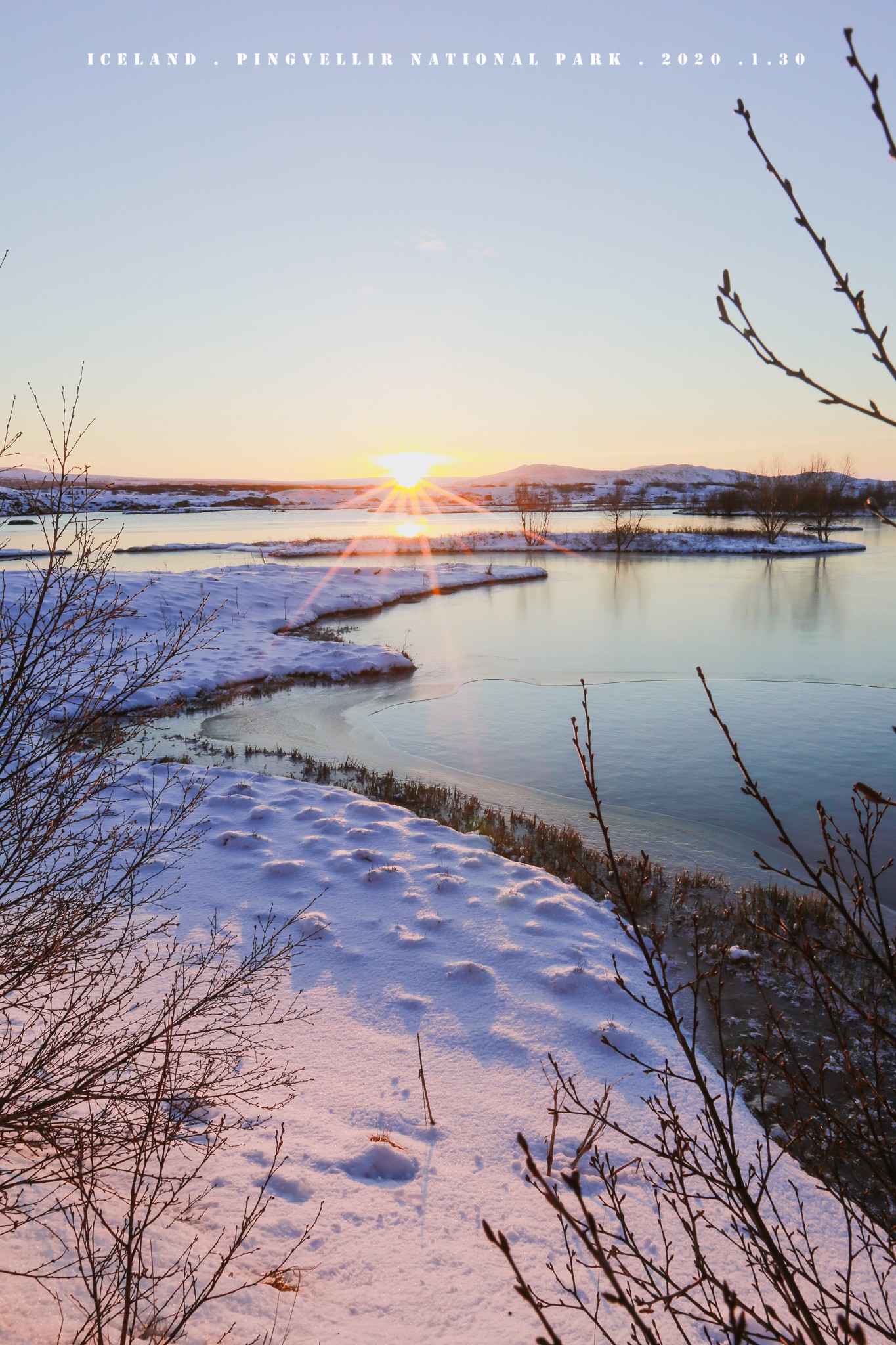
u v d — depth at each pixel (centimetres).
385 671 2288
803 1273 179
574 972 711
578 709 1875
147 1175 345
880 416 136
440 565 5259
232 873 895
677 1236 433
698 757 1509
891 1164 212
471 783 1388
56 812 347
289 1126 501
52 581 331
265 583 3581
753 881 984
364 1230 416
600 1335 352
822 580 4534
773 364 143
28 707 329
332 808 1138
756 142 140
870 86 125
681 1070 597
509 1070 589
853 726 1702
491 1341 340
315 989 681
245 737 1661
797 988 715
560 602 3794
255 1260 368
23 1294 289
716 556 6369
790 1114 539
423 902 848
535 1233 432
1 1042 365
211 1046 516
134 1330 266
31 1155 329
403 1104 542
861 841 1116
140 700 1784
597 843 1127
